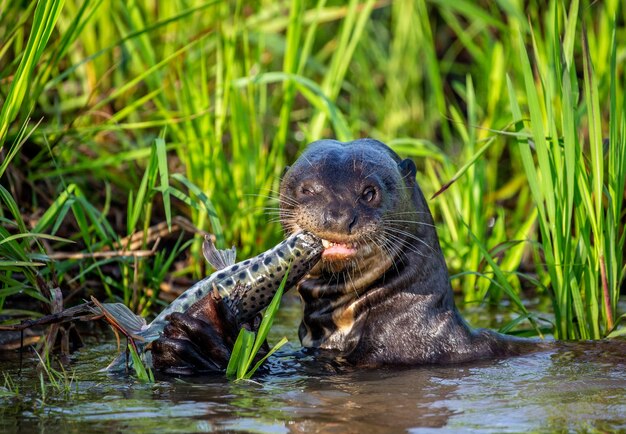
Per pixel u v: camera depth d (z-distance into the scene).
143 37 17.64
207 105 16.75
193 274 16.03
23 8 17.80
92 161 16.42
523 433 8.66
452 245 17.02
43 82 15.18
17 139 12.45
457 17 25.61
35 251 14.20
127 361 10.90
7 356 12.04
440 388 10.42
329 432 8.67
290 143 20.78
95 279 15.40
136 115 19.12
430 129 22.67
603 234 12.63
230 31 19.59
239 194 16.83
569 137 12.12
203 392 10.10
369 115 23.19
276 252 11.14
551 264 12.73
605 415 9.24
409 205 12.44
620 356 11.84
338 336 12.55
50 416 9.16
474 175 16.94
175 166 18.31
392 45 23.91
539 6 22.62
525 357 12.03
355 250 11.53
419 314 12.27
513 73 21.73
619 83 19.89
